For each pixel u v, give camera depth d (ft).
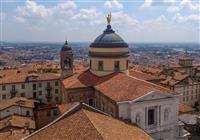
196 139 326.44
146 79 345.72
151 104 231.91
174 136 250.16
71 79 315.99
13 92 433.89
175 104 246.27
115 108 225.76
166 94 237.45
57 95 467.52
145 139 163.63
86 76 312.29
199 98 525.75
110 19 323.16
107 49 305.73
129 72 354.54
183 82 503.20
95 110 179.22
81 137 141.38
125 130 165.99
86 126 149.28
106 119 172.45
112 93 244.42
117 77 281.54
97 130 143.95
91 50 318.04
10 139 217.77
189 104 511.81
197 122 349.82
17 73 485.56
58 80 464.65
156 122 237.66
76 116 161.68
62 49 371.97
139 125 227.81
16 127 255.91
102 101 260.62
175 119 248.52
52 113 327.67
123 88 247.29
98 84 282.97
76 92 285.84
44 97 459.32
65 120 161.58
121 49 308.40
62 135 147.54
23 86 442.91
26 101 355.36
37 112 326.24
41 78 457.27
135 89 238.07
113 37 310.45
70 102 276.62
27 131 243.81
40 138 152.05
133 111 223.92
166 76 535.19
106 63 307.37
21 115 305.32
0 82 427.74
